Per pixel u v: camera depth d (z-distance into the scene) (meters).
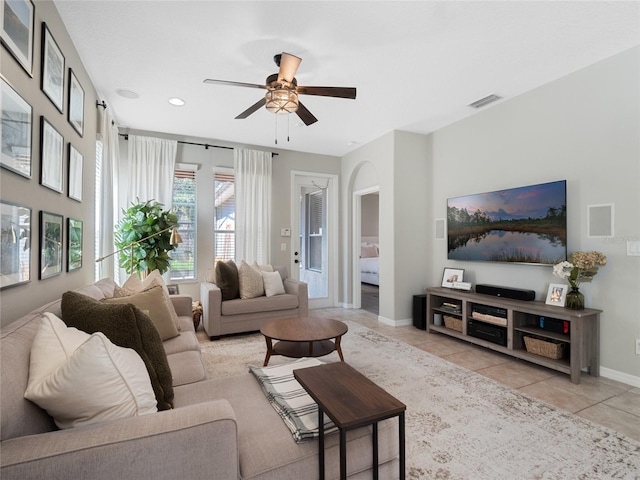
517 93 3.42
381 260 4.74
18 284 1.57
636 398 2.41
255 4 2.11
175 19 2.25
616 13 2.19
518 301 3.22
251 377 1.80
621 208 2.69
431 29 2.36
